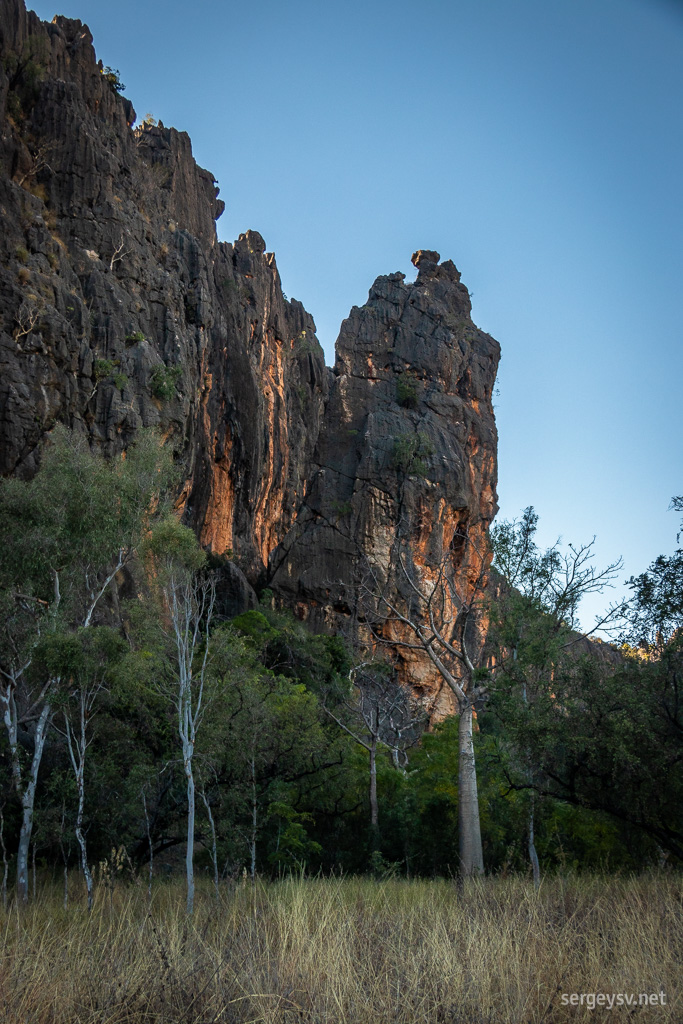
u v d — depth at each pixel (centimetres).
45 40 6203
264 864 2492
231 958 754
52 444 2411
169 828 2477
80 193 5800
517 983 655
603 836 2298
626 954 768
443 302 10594
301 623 7750
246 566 7488
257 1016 632
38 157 5762
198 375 6281
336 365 9806
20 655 1906
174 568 2156
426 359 9825
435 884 1886
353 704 4003
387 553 8388
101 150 6016
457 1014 611
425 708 7394
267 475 8162
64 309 5131
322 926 868
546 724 1911
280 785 2591
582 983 684
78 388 4944
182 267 6512
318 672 4881
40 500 2027
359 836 2941
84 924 1097
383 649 7525
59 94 5991
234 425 7269
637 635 1925
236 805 2338
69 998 668
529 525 2150
